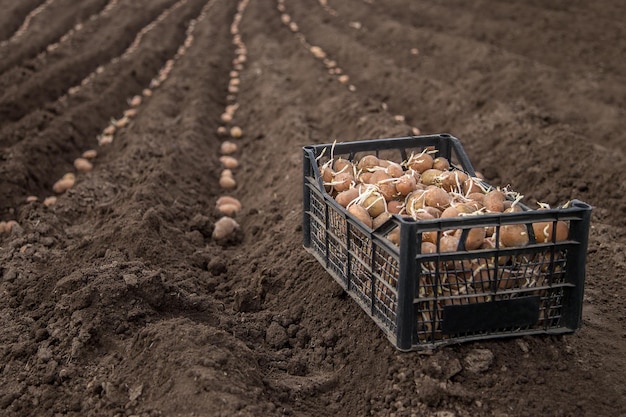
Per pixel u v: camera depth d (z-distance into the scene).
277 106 4.26
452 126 3.93
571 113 3.98
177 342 1.80
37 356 1.90
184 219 2.66
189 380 1.71
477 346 1.79
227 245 2.58
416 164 2.07
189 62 6.05
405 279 1.71
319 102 4.41
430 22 7.55
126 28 7.89
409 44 6.29
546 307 1.79
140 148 3.40
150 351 1.81
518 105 3.76
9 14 8.65
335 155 2.17
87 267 2.18
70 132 3.88
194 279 2.25
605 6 7.38
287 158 3.16
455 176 1.98
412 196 1.90
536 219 1.73
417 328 1.75
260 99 4.67
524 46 6.00
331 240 2.01
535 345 1.81
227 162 3.53
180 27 8.89
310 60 5.64
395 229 1.81
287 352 1.96
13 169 3.06
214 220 2.79
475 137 3.59
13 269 2.25
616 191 2.76
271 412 1.71
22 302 2.12
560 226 1.75
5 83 4.88
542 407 1.73
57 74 5.20
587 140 3.16
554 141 3.15
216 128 4.27
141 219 2.41
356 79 5.24
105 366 1.85
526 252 1.74
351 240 1.90
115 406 1.75
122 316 1.94
